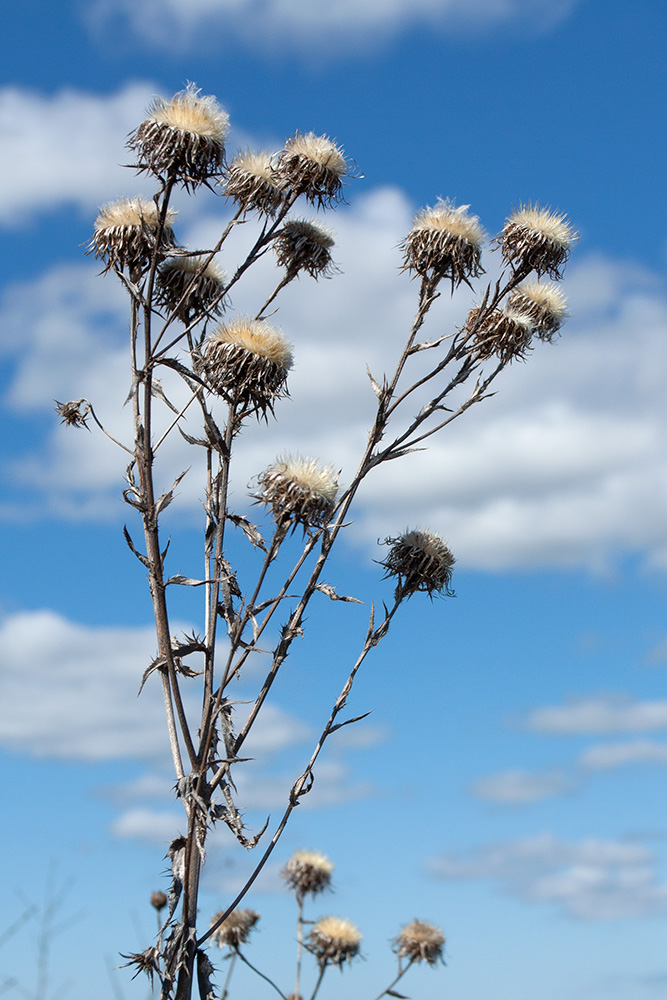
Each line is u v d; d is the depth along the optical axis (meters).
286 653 0.52
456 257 0.53
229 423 0.52
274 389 0.51
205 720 0.51
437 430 0.53
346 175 0.53
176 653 0.51
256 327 0.51
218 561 0.51
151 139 0.51
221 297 0.53
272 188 0.52
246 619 0.51
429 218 0.53
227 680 0.51
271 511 0.51
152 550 0.51
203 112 0.51
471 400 0.53
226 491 0.52
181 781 0.50
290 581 0.51
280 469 0.51
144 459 0.51
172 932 0.50
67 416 0.52
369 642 0.52
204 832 0.50
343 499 0.52
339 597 0.51
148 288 0.51
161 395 0.53
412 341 0.53
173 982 0.50
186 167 0.51
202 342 0.52
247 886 0.51
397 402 0.53
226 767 0.51
